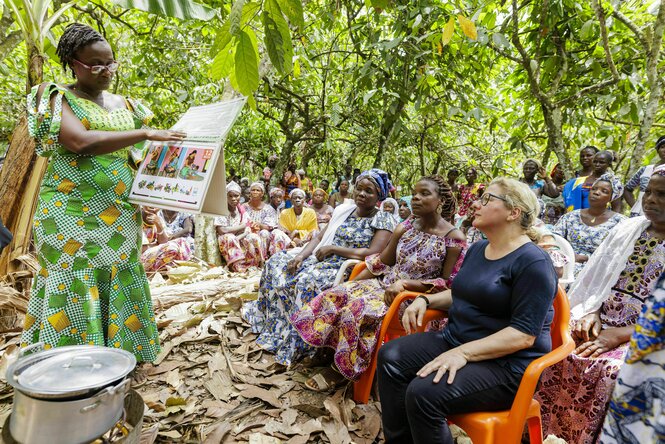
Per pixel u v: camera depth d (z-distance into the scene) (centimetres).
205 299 360
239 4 142
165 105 939
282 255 321
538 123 698
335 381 245
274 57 172
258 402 224
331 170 1346
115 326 210
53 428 130
